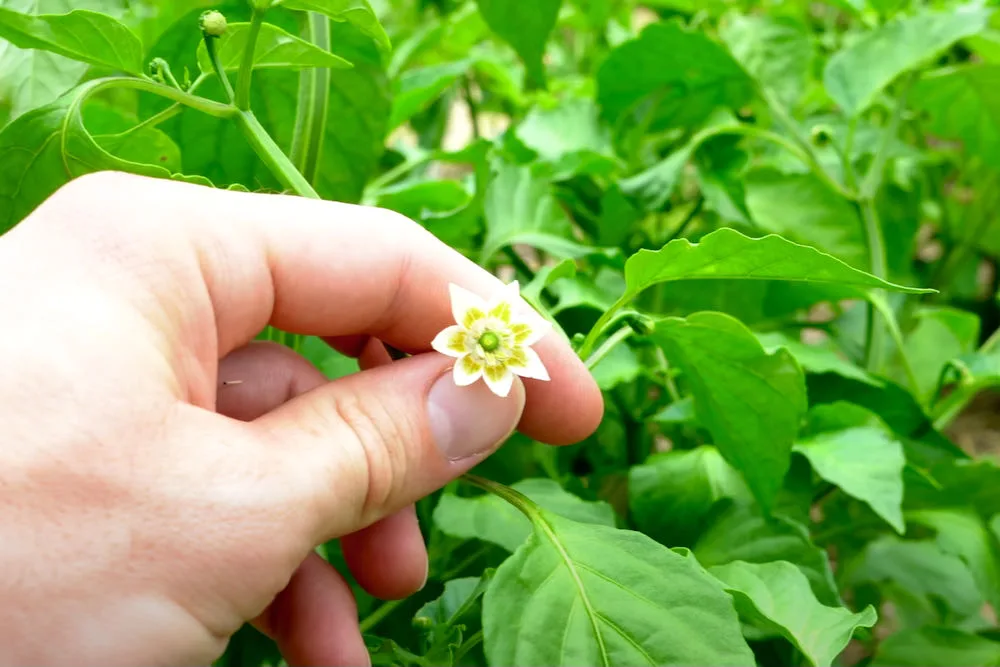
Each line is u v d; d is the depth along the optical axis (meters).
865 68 0.29
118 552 0.15
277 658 0.23
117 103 0.38
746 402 0.22
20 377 0.15
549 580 0.17
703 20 0.38
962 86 0.31
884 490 0.23
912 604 0.32
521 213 0.28
